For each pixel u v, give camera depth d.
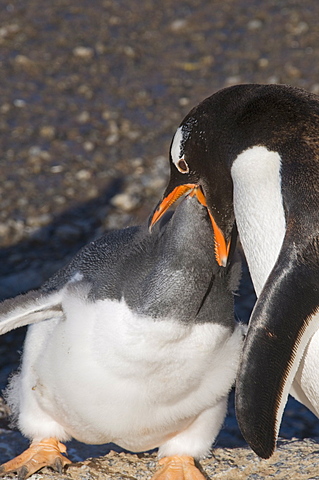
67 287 7.78
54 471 8.39
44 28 23.06
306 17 23.67
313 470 8.40
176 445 8.32
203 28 23.27
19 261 14.73
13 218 15.91
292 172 6.59
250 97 7.05
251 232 6.97
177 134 7.39
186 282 7.14
